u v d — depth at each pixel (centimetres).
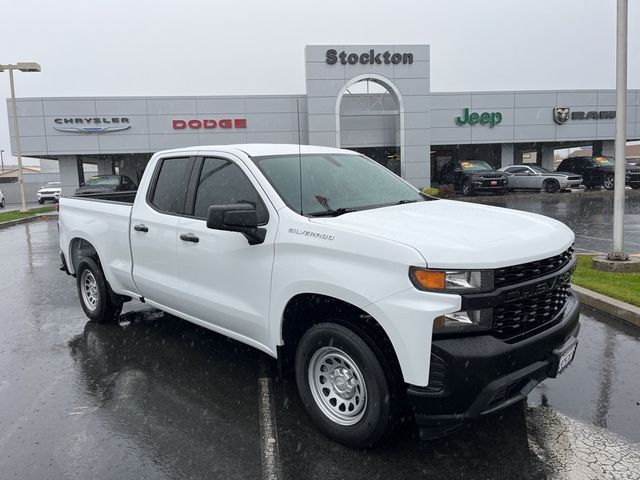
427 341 296
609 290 650
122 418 396
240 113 2916
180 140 2897
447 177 2958
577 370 462
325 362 361
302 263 351
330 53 2770
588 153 8562
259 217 391
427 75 2859
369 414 329
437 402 300
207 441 362
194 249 445
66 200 665
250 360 506
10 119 2802
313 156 458
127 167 3594
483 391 298
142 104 2850
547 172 2711
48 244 1417
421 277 297
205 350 535
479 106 3119
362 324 337
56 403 423
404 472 323
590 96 3180
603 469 321
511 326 314
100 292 605
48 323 645
